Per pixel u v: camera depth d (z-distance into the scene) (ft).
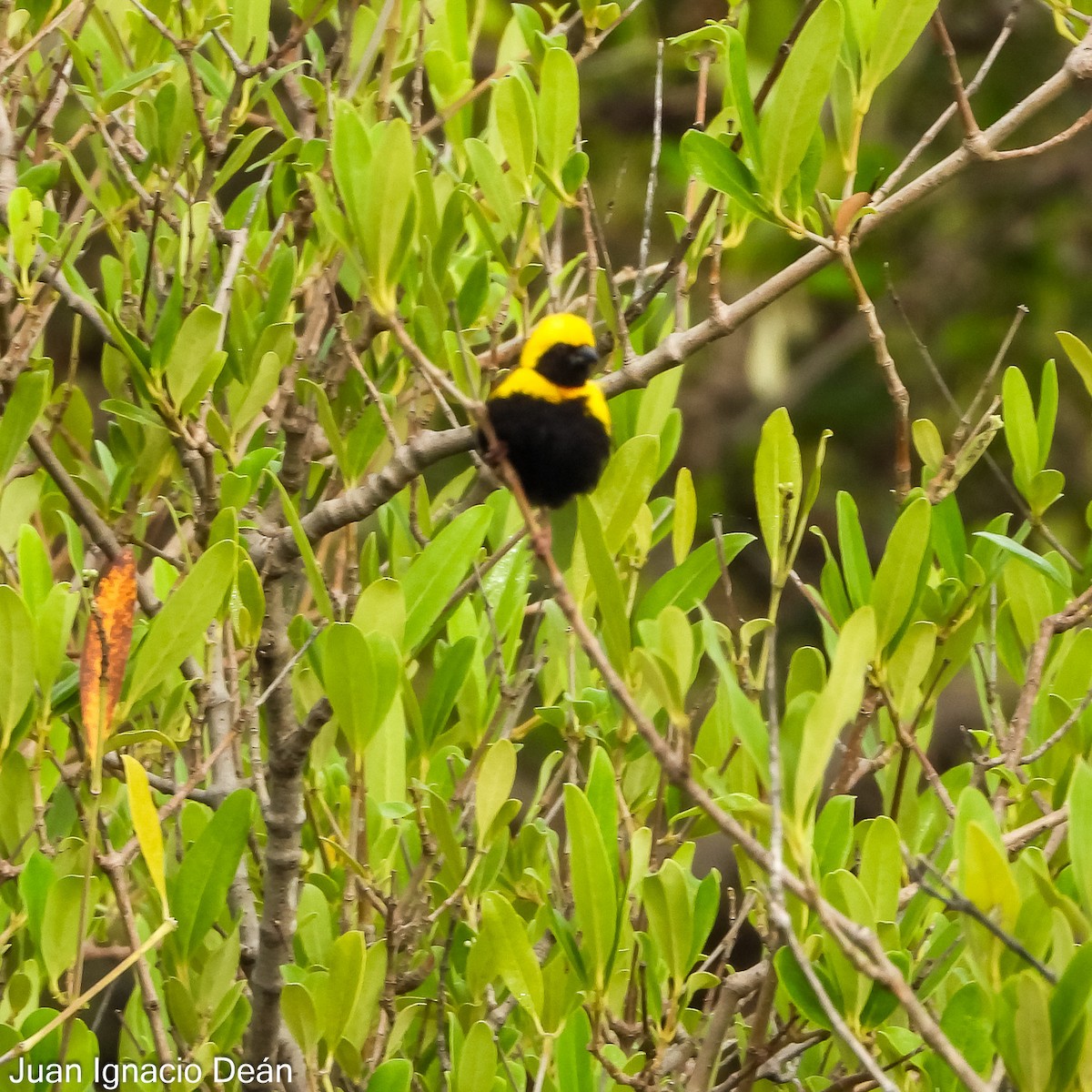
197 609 20.56
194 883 21.53
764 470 23.45
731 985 21.26
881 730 26.18
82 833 24.07
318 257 30.09
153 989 19.93
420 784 22.88
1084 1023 15.84
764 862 15.52
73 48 28.09
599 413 27.48
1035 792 24.39
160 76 31.96
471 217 30.83
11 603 19.98
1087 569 26.37
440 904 24.52
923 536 22.48
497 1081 21.81
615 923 20.16
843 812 20.03
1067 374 65.77
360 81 29.84
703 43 28.58
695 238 28.68
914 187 24.93
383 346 30.14
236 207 31.78
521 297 29.17
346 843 24.89
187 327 25.09
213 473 26.23
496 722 24.09
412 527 26.89
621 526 24.88
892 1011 18.53
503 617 27.02
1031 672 24.04
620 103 67.56
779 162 23.59
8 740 20.38
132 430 28.04
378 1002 22.50
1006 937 16.02
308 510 30.35
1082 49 24.68
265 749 28.37
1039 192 68.39
